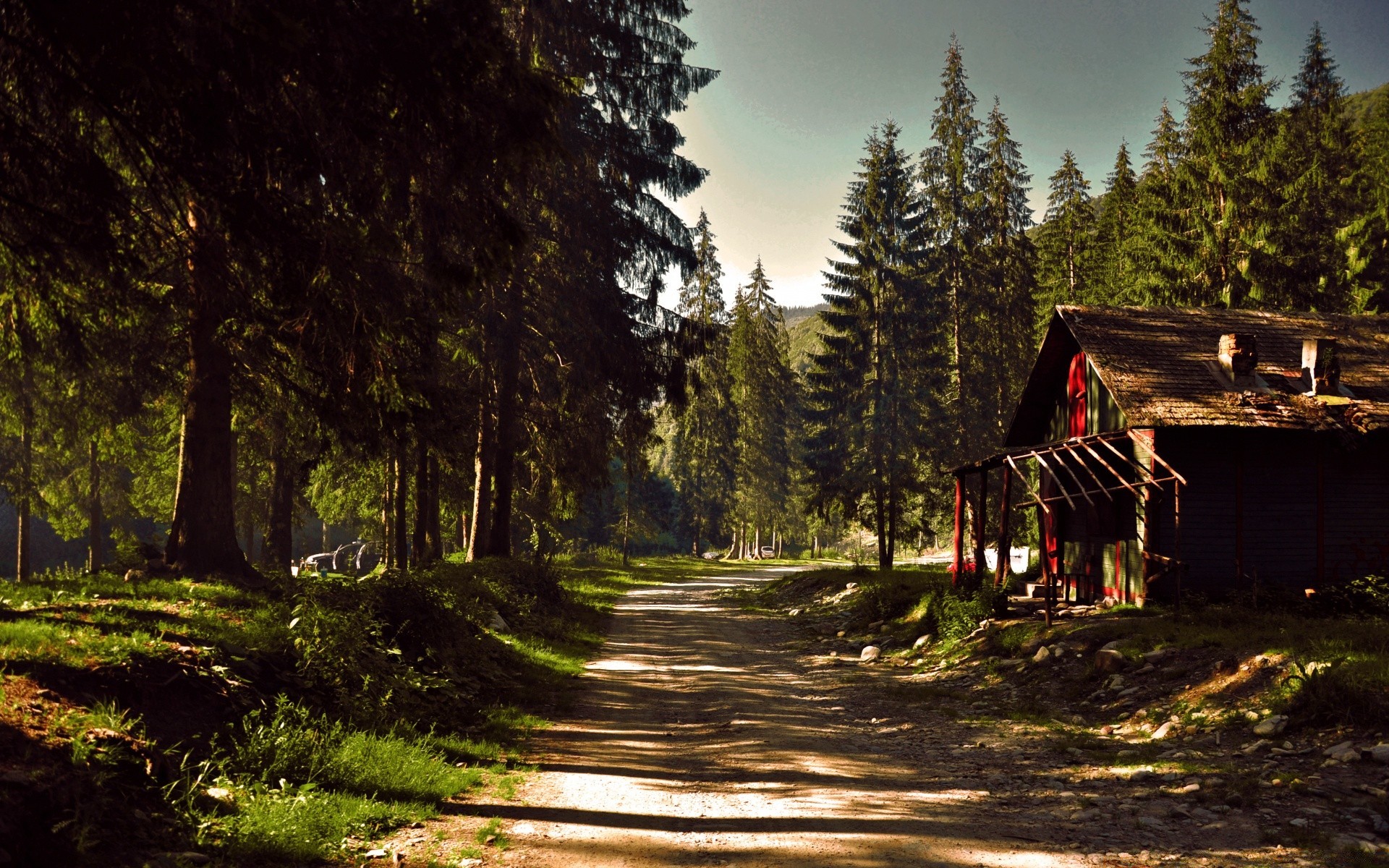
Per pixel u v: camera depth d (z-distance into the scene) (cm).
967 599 1795
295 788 645
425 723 956
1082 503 2000
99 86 627
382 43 698
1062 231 4856
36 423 1777
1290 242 3294
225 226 754
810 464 4041
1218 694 986
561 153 825
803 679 1507
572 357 2572
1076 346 2075
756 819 658
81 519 3409
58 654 673
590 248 2456
